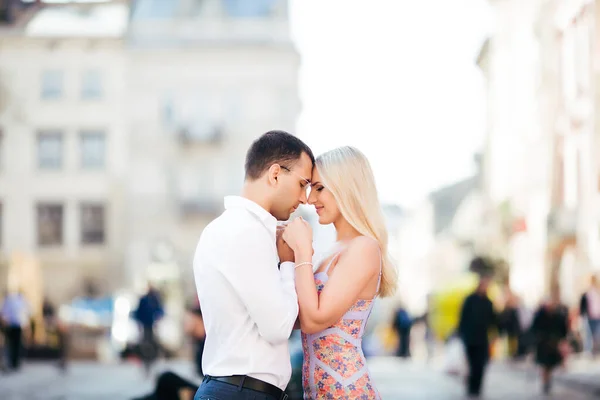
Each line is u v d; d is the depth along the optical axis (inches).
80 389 674.8
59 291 1801.2
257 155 181.9
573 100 923.4
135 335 1075.3
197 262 178.1
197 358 507.2
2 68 1798.7
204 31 1817.2
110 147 1812.3
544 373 651.5
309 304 176.2
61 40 1788.9
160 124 1806.1
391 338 1284.4
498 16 1217.4
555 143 1001.5
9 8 1787.6
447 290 1095.0
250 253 171.8
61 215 1812.3
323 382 182.4
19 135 1808.6
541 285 1051.9
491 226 1405.0
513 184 1266.0
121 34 1787.6
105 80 1812.3
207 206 1796.3
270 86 1801.2
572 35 915.4
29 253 1801.2
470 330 621.3
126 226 1803.6
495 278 1235.2
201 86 1804.9
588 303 861.2
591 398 620.7
